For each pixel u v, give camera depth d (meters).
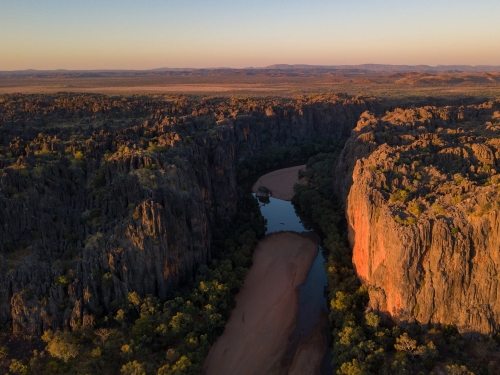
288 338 84.06
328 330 85.75
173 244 88.00
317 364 77.81
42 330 73.00
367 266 84.56
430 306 71.94
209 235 103.56
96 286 77.62
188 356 71.88
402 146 104.69
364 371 65.88
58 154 100.12
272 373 76.12
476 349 68.69
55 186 88.81
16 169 87.94
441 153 97.75
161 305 81.69
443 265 70.50
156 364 70.38
